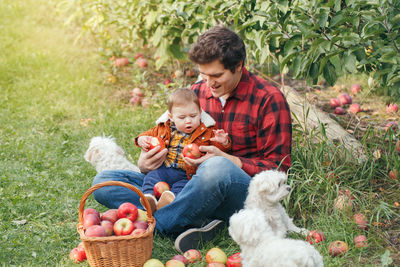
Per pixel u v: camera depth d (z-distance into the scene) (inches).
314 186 145.6
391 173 154.3
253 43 179.0
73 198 159.2
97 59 304.7
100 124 224.5
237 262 110.3
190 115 126.6
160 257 122.3
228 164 117.5
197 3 197.9
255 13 158.6
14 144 203.9
